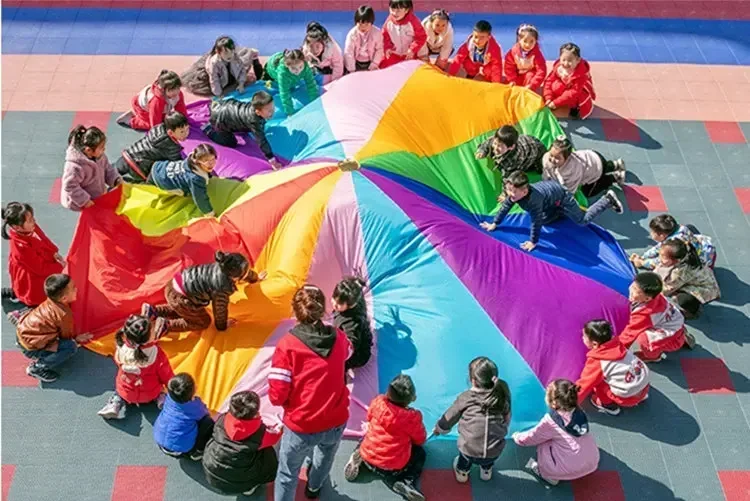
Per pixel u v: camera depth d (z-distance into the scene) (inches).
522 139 337.1
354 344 263.7
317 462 239.0
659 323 281.1
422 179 316.8
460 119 349.4
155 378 260.4
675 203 360.5
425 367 273.1
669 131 398.6
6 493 251.8
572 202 315.0
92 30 444.5
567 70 381.1
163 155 325.4
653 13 479.5
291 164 327.3
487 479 259.6
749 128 402.6
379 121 331.0
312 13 466.9
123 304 284.8
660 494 260.2
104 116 389.4
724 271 332.5
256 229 295.3
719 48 456.8
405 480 251.4
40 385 281.0
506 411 242.8
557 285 291.3
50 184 353.4
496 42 412.8
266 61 423.8
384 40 398.0
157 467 259.8
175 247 295.6
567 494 258.5
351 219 291.0
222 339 277.0
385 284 290.8
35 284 288.7
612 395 272.2
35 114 387.5
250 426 231.0
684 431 277.6
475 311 279.9
